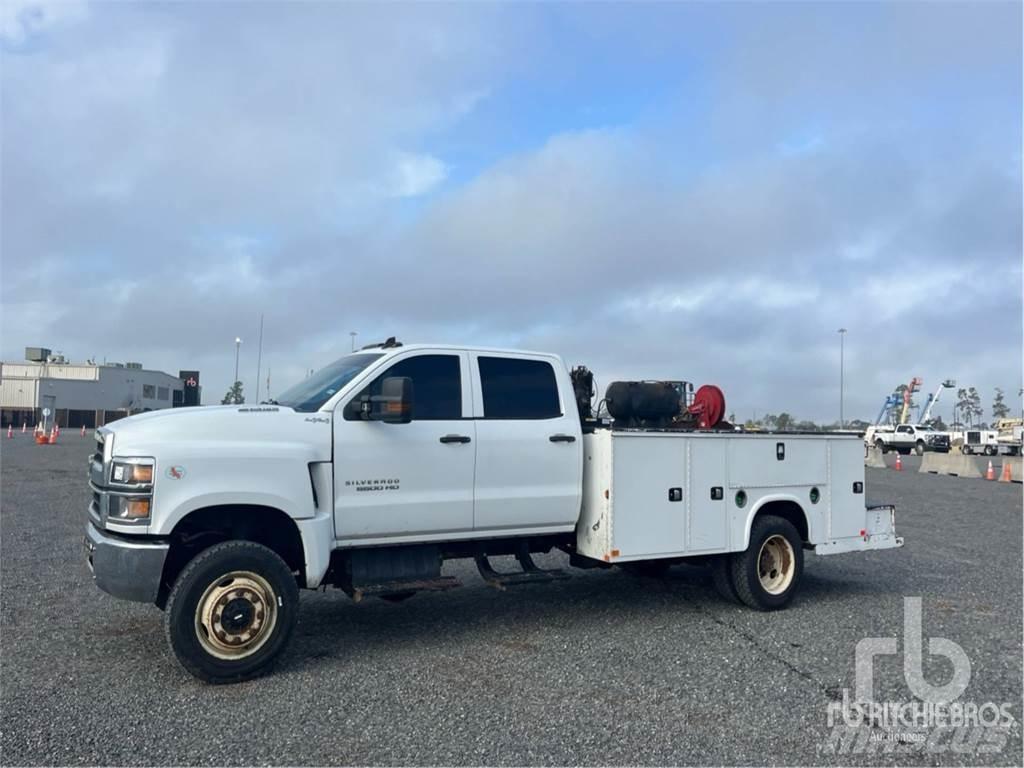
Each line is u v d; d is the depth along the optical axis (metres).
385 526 6.21
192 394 59.97
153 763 4.18
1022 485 24.08
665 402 8.24
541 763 4.23
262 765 4.16
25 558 9.54
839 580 9.23
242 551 5.48
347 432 6.09
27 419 74.75
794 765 4.25
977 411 116.50
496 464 6.65
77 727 4.63
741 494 7.66
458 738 4.53
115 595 5.34
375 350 6.83
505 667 5.81
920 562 10.47
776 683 5.54
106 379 81.62
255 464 5.60
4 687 5.28
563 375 7.23
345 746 4.41
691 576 9.20
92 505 6.15
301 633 6.70
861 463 8.60
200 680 5.41
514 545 7.07
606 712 4.95
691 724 4.79
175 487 5.35
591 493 7.12
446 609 7.62
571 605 7.83
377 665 5.83
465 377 6.70
